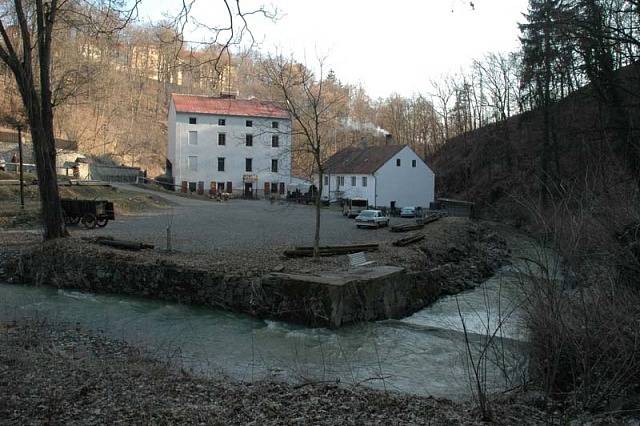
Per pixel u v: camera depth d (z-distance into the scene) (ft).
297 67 71.10
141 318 49.60
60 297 57.52
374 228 117.19
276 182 234.38
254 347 41.04
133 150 263.70
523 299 29.99
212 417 21.72
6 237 79.36
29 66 64.95
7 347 31.81
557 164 114.11
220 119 227.61
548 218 27.99
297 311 49.19
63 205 97.40
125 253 63.26
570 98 113.09
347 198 190.90
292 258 64.03
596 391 24.63
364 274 53.47
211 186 227.61
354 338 44.42
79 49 117.50
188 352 38.73
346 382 31.76
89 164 204.23
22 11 62.64
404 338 44.45
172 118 232.53
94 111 252.01
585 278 27.04
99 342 38.65
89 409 21.66
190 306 54.60
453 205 189.16
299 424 21.48
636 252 27.66
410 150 205.26
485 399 24.06
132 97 279.28
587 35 80.33
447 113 285.23
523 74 129.80
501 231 119.75
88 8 56.95
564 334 24.90
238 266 57.41
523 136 180.24
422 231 102.78
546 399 25.38
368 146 225.15
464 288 68.44
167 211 140.97
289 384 28.96
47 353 31.96
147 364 31.60
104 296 58.49
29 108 66.80
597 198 30.09
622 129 77.30
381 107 343.87
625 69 86.74
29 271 64.75
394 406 24.91
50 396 22.81
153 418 21.06
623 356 24.58
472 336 44.11
